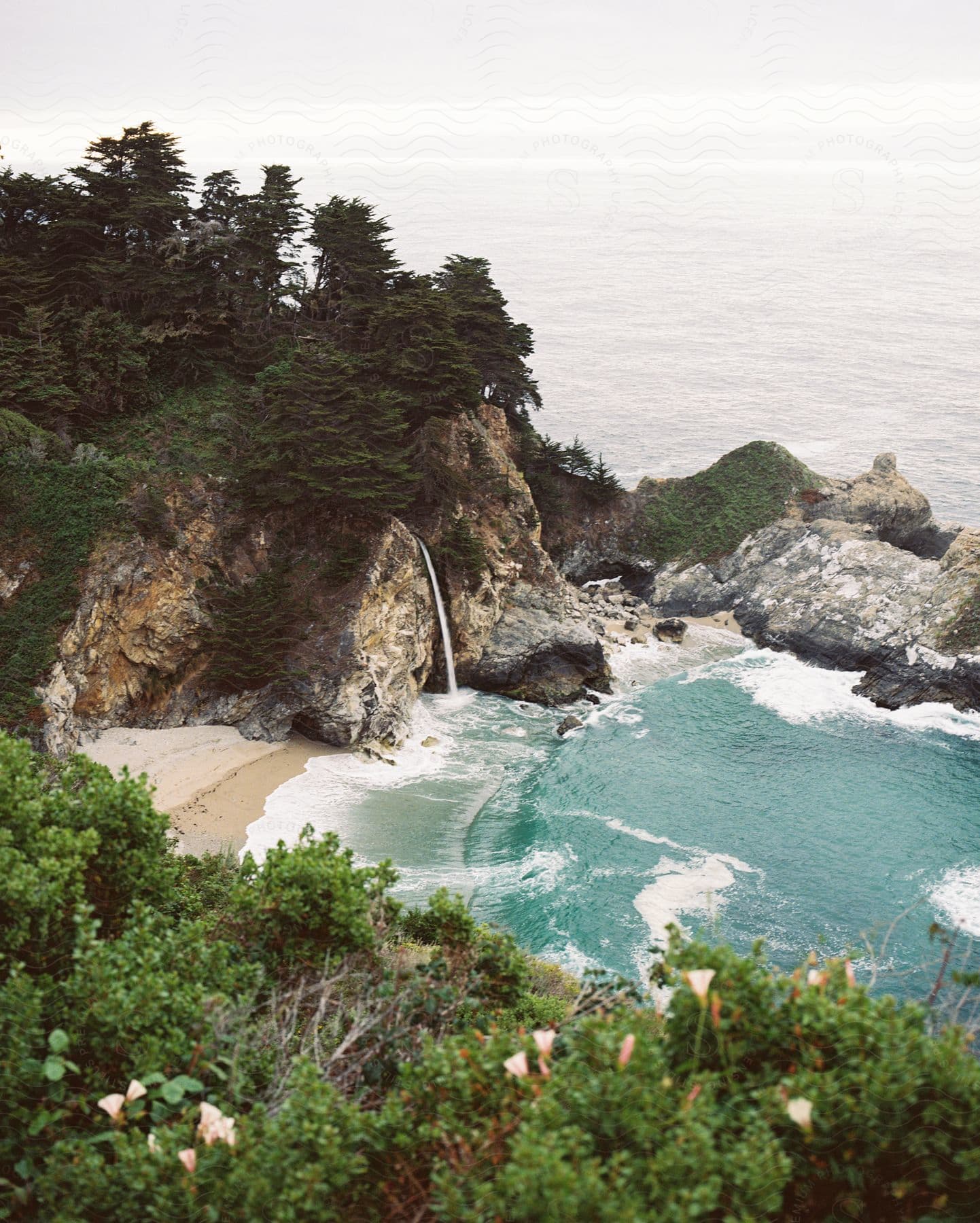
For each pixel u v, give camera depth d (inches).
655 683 3297.2
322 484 2699.3
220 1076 528.4
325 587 2800.2
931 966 1861.5
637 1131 399.9
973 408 7121.1
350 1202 441.7
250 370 3110.2
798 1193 436.1
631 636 3651.6
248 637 2655.0
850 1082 417.4
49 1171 470.9
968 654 3061.0
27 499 2640.3
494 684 3184.1
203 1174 441.4
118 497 2682.1
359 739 2709.2
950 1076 418.0
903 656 3196.4
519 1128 429.7
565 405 7121.1
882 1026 434.9
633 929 2010.3
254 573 2819.9
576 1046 467.2
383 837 2320.4
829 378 7824.8
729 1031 451.5
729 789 2600.9
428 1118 466.0
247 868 765.9
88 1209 454.9
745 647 3602.4
